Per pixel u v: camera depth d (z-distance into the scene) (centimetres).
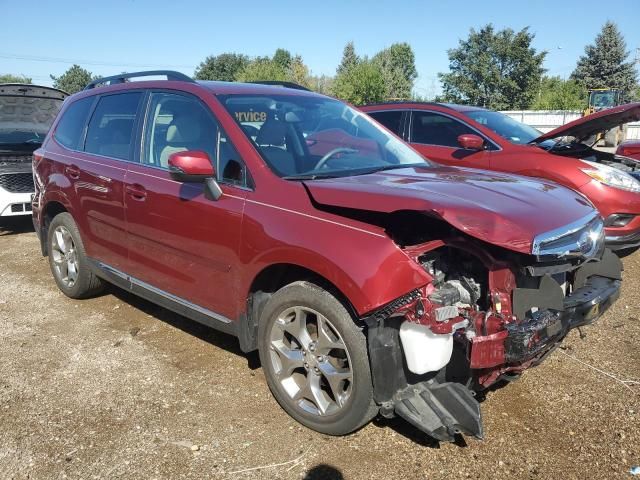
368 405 291
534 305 280
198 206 353
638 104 585
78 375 381
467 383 296
